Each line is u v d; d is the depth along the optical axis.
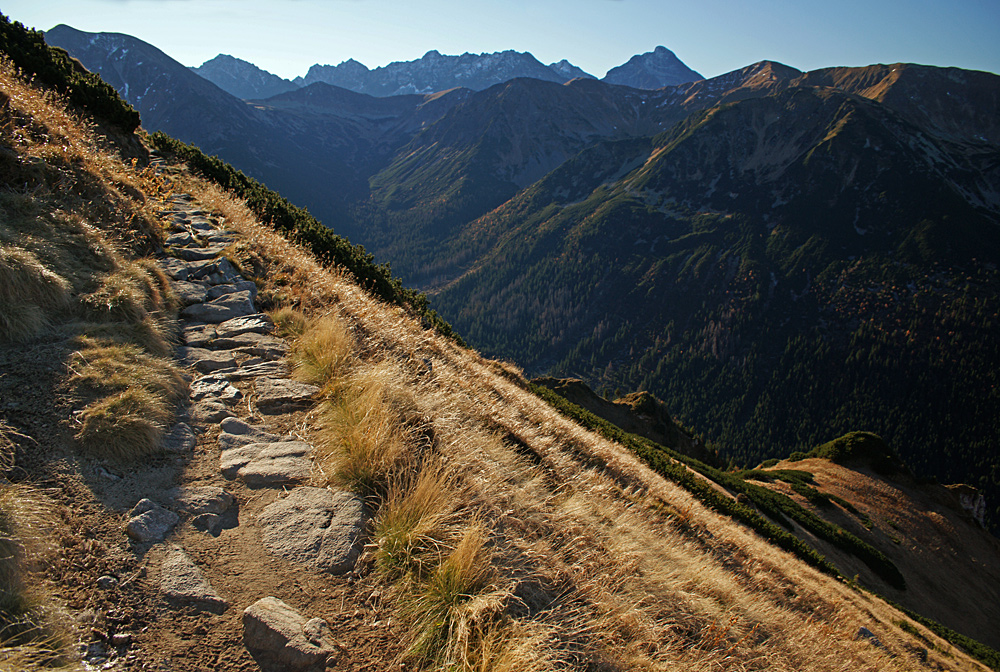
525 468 5.98
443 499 3.96
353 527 3.58
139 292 5.53
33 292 4.57
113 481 3.34
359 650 2.81
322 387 5.46
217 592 2.86
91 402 3.81
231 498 3.61
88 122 11.89
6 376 3.77
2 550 2.44
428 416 5.48
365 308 9.04
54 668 2.16
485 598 3.21
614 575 4.40
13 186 6.18
